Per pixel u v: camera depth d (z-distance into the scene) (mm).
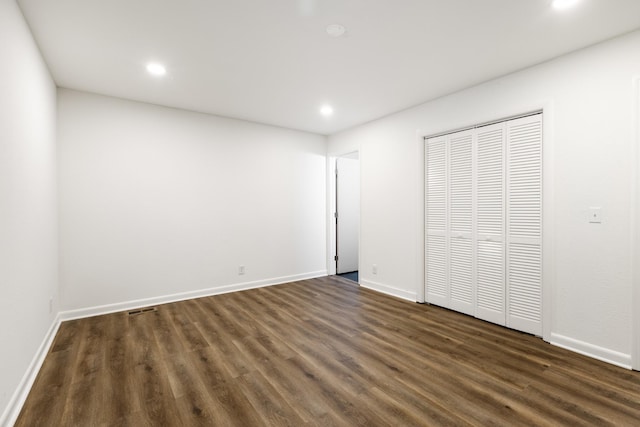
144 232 3648
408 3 1902
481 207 3152
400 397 1891
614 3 1874
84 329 2947
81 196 3285
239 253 4375
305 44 2389
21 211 1931
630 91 2193
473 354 2434
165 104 3725
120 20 2066
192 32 2217
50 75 2854
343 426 1640
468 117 3213
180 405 1820
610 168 2281
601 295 2332
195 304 3732
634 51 2178
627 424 1643
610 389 1957
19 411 1765
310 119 4348
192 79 3018
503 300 2980
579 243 2439
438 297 3613
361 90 3291
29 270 2090
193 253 3992
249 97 3494
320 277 5191
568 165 2492
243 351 2502
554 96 2574
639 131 2152
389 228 4141
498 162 3002
